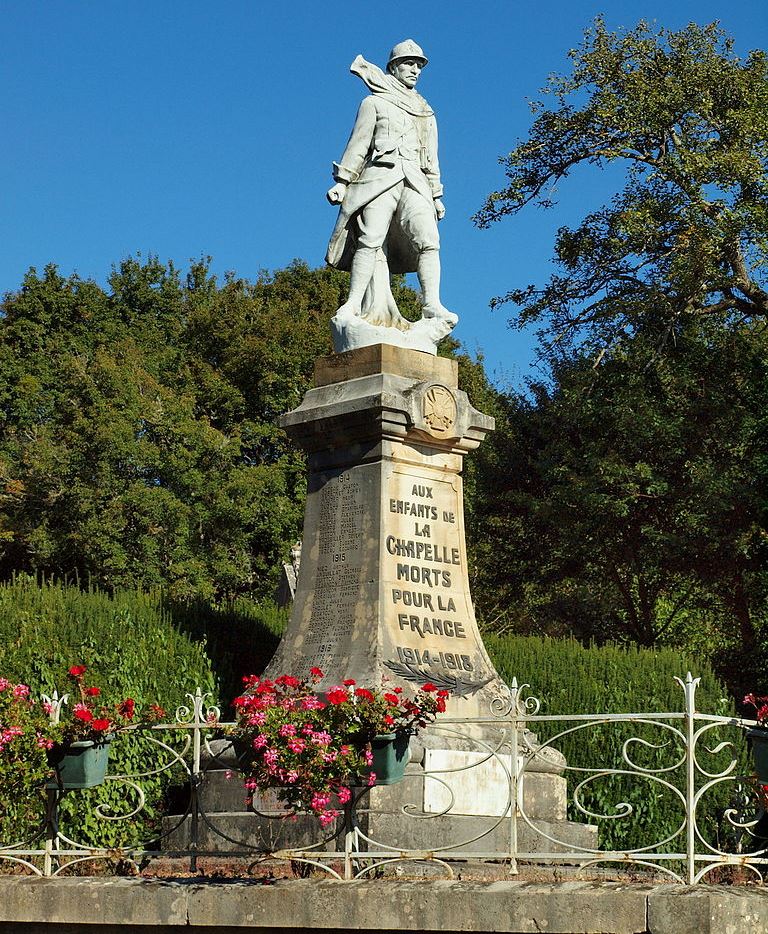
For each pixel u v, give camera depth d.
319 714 9.11
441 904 8.34
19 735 9.54
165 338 39.38
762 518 24.62
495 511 29.00
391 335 13.04
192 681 14.42
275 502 30.33
